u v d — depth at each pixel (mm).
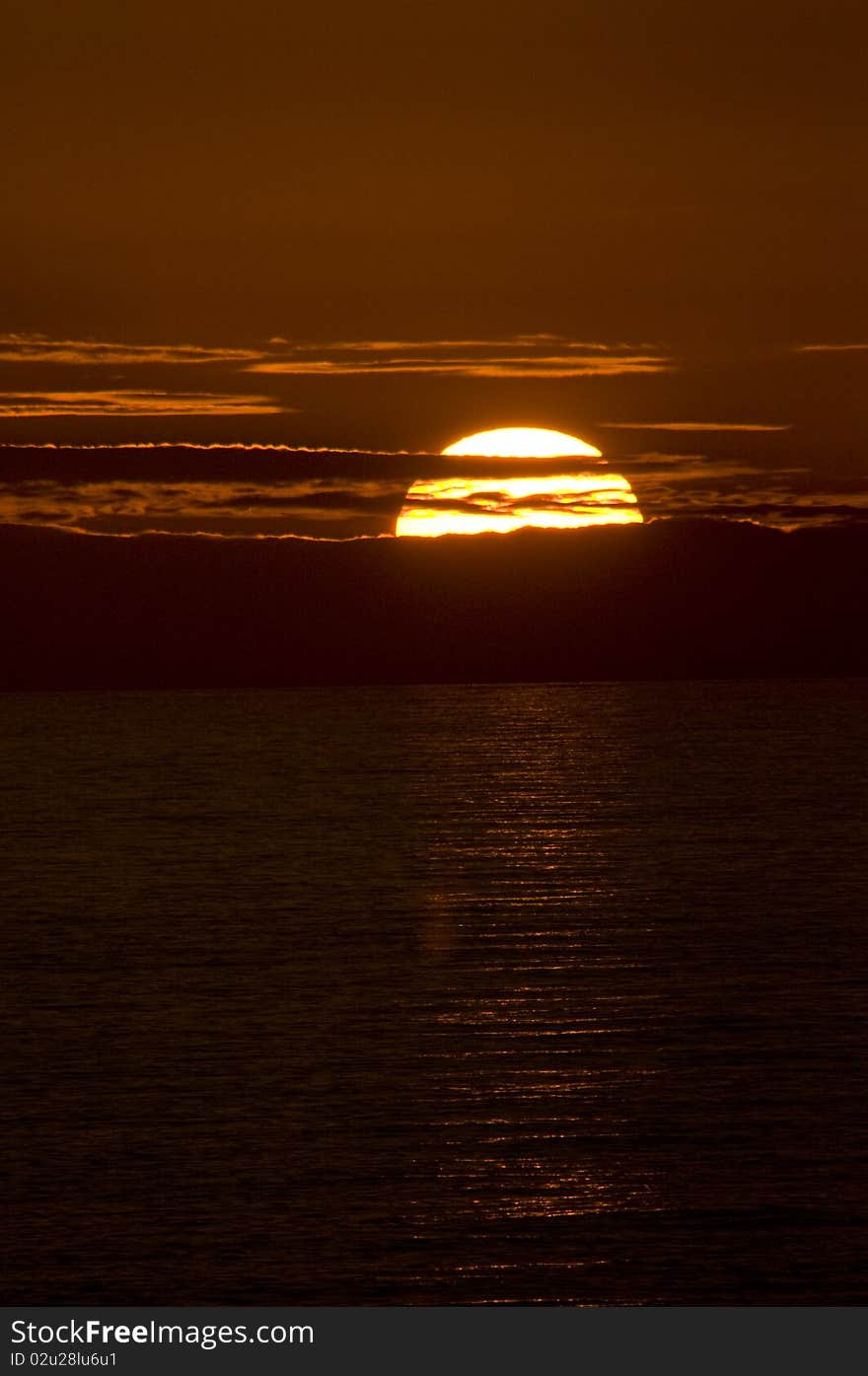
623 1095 87250
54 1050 97625
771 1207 71125
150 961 128875
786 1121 82438
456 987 116500
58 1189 73625
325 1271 65562
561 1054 96062
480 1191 73188
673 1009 108250
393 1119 83188
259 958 129875
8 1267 66062
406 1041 99812
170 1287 64250
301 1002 111562
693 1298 63188
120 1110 84938
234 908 159750
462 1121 82812
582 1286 64312
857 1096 86625
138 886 179000
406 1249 67312
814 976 119812
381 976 121500
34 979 120625
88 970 124812
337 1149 78500
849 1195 72312
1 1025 104875
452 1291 63906
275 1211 71125
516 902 161500
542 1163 76625
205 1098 87000
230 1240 68312
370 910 157000
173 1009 109500
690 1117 83188
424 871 188250
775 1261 66250
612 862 194125
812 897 162750
